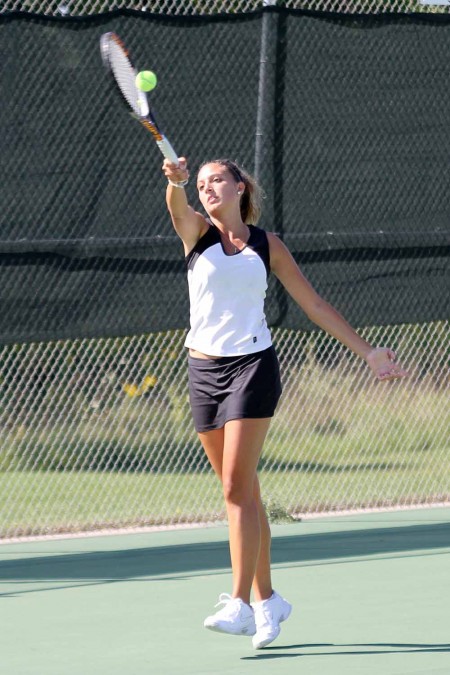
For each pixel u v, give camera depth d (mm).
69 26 20703
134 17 21156
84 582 18047
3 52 20328
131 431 24859
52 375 24016
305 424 27312
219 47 21766
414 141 23219
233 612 13336
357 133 22766
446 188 23469
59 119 20656
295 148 22312
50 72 20594
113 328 21016
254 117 22047
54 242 20625
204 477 27250
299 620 15352
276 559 19609
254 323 13586
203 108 21703
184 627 15070
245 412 13359
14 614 15961
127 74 13633
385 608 15977
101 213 20922
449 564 19031
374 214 22891
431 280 23359
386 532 22000
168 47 21438
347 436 27562
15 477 26078
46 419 25062
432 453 27641
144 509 24312
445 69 23438
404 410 27547
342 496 25453
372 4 24500
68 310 20719
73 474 27219
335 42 22594
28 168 20453
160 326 21328
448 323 26719
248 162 22016
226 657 13523
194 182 21688
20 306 20406
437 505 25094
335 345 26156
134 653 13773
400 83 23094
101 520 23266
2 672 12977
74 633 14820
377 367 13656
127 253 21094
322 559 19547
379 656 13438
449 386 27094
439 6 25031
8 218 20359
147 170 21203
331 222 22578
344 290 22672
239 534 13422
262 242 13805
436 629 14750
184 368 24859
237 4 23406
